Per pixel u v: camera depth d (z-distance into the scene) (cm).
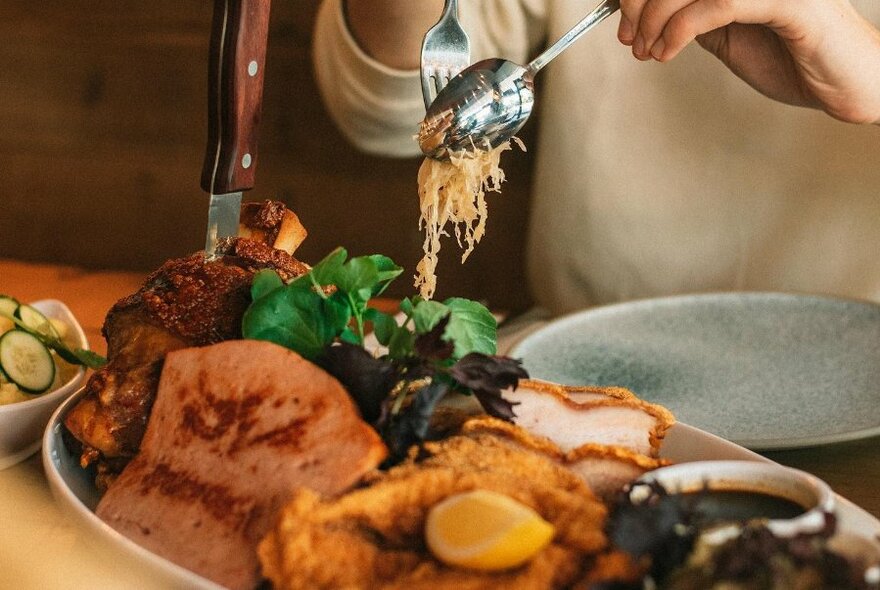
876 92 87
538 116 142
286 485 49
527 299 150
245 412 52
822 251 112
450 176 68
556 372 78
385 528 48
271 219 65
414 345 51
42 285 101
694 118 114
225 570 49
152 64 159
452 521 46
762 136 111
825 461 67
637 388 77
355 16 112
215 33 59
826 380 76
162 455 53
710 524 45
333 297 55
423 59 67
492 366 53
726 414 73
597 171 119
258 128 61
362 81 115
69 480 60
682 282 118
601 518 46
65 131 166
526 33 124
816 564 43
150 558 48
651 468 52
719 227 116
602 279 122
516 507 45
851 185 110
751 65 90
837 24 83
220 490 51
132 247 169
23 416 65
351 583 46
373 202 153
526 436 53
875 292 112
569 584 45
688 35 75
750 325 84
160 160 163
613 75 116
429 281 68
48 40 162
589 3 118
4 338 68
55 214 170
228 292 58
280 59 149
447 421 55
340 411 50
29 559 56
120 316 60
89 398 58
